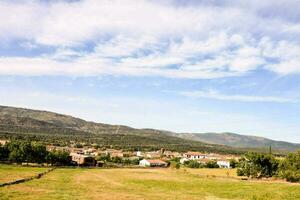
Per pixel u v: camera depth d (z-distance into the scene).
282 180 133.12
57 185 84.06
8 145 170.12
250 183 111.94
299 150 136.12
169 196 71.75
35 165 167.50
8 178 90.44
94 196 66.56
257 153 144.12
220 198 70.88
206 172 163.25
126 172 154.88
